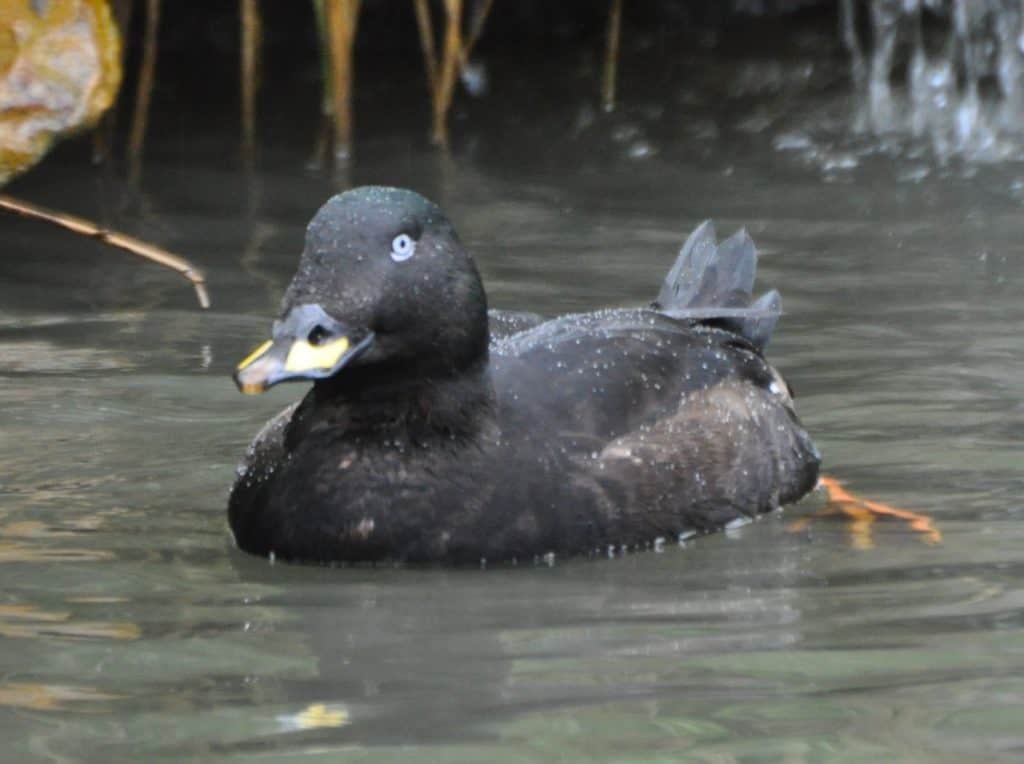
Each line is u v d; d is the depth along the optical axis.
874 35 20.83
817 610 8.11
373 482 8.77
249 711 6.98
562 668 7.41
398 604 8.28
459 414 8.80
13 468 10.32
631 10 21.80
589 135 18.00
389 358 8.62
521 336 10.00
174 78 20.19
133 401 11.42
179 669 7.46
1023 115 18.34
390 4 21.20
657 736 6.68
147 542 9.23
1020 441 10.55
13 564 8.88
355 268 8.48
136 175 16.77
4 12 14.41
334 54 17.08
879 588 8.41
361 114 18.91
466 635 7.84
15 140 14.31
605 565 8.87
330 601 8.34
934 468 10.19
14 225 15.35
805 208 15.50
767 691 7.11
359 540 8.78
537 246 14.41
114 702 7.09
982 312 12.75
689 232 14.80
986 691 7.06
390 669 7.43
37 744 6.69
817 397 11.28
